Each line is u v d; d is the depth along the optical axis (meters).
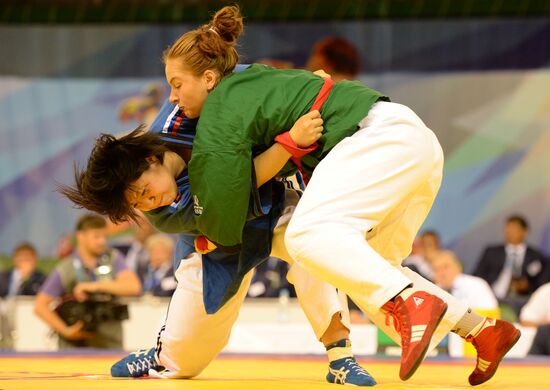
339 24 20.39
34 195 20.84
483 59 20.11
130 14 21.08
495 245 18.53
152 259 16.08
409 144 5.45
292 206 6.24
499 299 14.73
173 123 5.97
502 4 20.16
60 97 21.03
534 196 19.75
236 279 6.23
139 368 6.78
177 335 6.51
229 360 9.69
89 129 21.00
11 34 21.17
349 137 5.48
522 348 12.19
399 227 5.78
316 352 12.05
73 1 21.28
